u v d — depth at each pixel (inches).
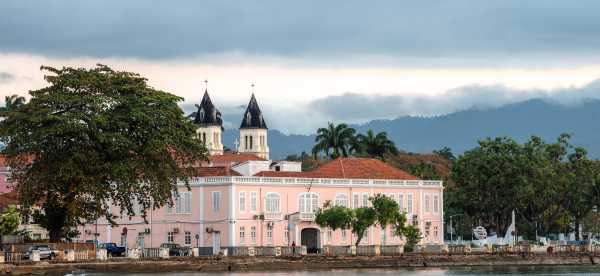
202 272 7519.7
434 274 7618.1
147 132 7573.8
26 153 7357.3
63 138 7377.0
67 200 7367.1
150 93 7736.2
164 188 7519.7
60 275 6884.8
